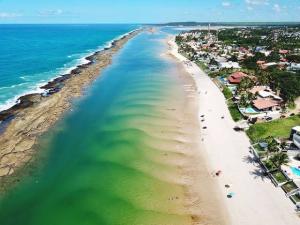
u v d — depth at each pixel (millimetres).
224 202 44500
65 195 45906
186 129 67562
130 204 43750
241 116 73875
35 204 44156
